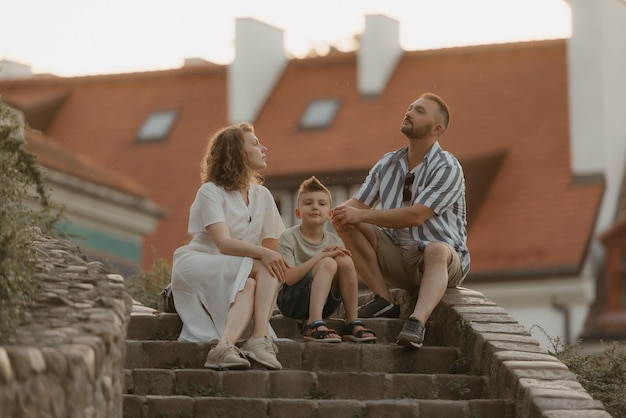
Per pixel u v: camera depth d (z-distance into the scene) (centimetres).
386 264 1125
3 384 649
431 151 1123
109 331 796
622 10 3522
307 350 1018
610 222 3384
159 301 1409
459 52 3619
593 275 3269
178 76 3762
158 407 920
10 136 836
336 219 1106
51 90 3762
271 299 992
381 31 3547
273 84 3647
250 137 1053
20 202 855
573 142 3406
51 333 780
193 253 1031
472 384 1003
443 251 1079
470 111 3491
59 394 712
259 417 929
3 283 793
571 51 3453
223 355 965
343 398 981
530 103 3512
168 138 3584
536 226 3316
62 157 2950
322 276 1052
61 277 903
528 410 927
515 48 3619
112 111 3688
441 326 1098
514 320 1066
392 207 1130
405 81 3544
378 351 1030
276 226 1065
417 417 948
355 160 3347
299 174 3353
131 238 3047
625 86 3525
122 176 3425
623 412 1065
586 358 1135
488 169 3416
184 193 3431
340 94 3566
